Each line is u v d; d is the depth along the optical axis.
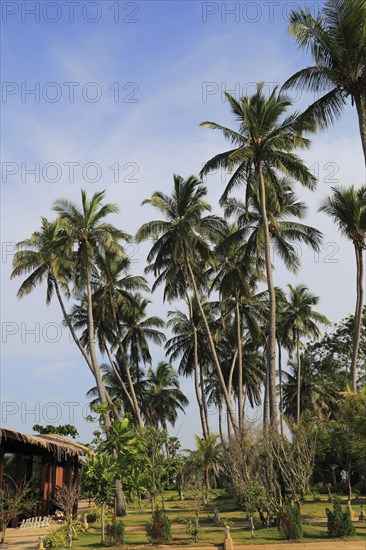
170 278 38.81
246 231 35.97
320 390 60.50
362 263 34.03
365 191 34.59
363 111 22.89
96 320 46.28
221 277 43.81
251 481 21.91
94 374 34.09
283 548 17.34
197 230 37.75
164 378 65.75
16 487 22.59
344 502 32.31
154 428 30.89
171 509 32.88
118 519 28.25
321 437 32.81
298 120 26.45
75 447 29.03
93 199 35.06
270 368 29.52
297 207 37.25
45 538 18.94
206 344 55.03
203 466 38.50
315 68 23.84
